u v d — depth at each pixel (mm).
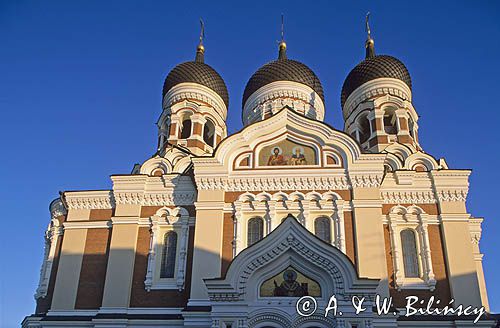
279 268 20203
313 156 25359
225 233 23984
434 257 23641
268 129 26031
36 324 24250
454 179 24969
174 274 24219
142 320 22953
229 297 19547
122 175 26062
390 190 25047
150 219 25391
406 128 31172
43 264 26656
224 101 36750
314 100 35250
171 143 32125
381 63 34406
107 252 25250
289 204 24234
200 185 24891
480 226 28250
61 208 27172
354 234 23375
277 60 36844
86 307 24141
